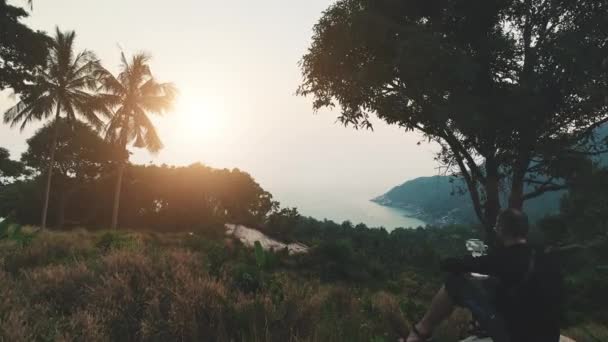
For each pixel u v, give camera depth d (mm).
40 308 4227
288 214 45594
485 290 1820
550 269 1855
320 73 13688
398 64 11281
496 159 12148
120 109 39844
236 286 5191
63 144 47156
